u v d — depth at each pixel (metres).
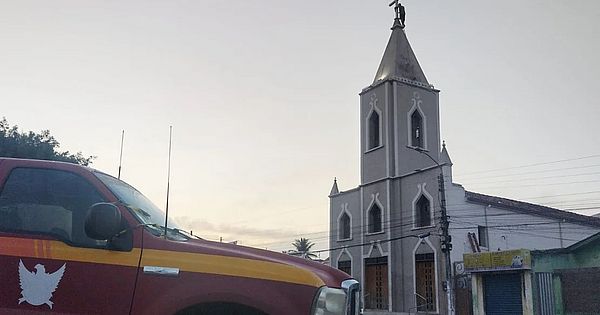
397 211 36.41
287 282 4.55
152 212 5.28
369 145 39.72
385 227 36.69
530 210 35.38
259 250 5.11
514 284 26.91
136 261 4.55
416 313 32.50
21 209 4.79
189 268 4.52
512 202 36.94
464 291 29.94
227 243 5.18
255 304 4.42
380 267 36.75
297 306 4.46
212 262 4.57
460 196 32.88
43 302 4.47
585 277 24.84
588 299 24.58
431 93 40.16
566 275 25.48
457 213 32.50
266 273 4.57
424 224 34.41
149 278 4.49
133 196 5.27
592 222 38.28
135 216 4.78
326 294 4.54
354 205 40.19
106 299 4.45
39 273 4.52
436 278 32.06
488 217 33.62
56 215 4.78
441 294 31.58
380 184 37.78
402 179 36.50
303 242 61.47
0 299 4.47
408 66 40.31
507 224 34.22
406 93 38.97
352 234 39.78
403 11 42.28
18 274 4.52
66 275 4.51
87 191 4.86
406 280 34.50
